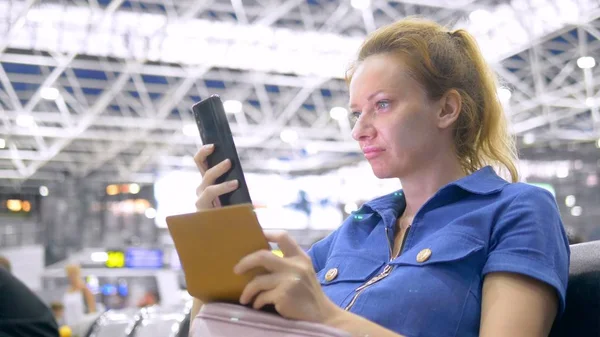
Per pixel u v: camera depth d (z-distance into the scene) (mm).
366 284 1438
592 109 19500
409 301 1339
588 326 1421
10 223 27922
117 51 14922
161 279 19656
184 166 28953
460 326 1317
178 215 1139
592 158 20906
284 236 1128
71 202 27844
